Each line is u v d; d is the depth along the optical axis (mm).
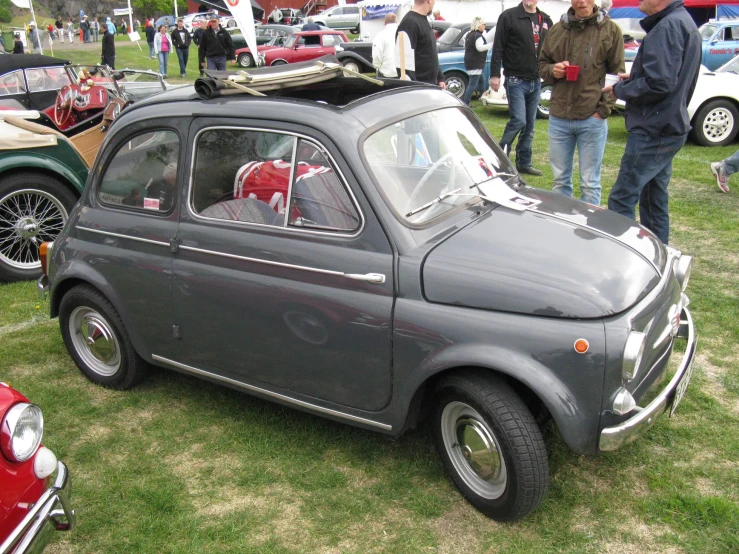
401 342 2883
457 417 2982
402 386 2945
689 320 3367
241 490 3238
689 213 6828
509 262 2814
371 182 2957
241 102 3340
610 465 3279
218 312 3389
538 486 2742
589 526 2922
